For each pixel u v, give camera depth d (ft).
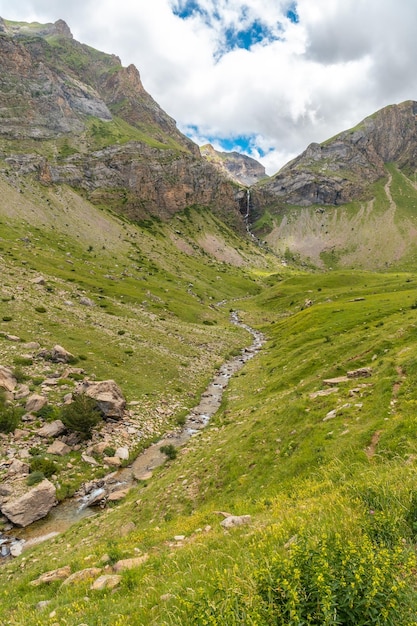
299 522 33.78
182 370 218.79
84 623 28.14
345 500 35.37
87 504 100.42
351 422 77.20
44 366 175.73
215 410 172.04
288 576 18.97
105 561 44.45
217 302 624.59
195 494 82.17
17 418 130.72
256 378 202.49
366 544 20.77
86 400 138.41
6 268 347.15
